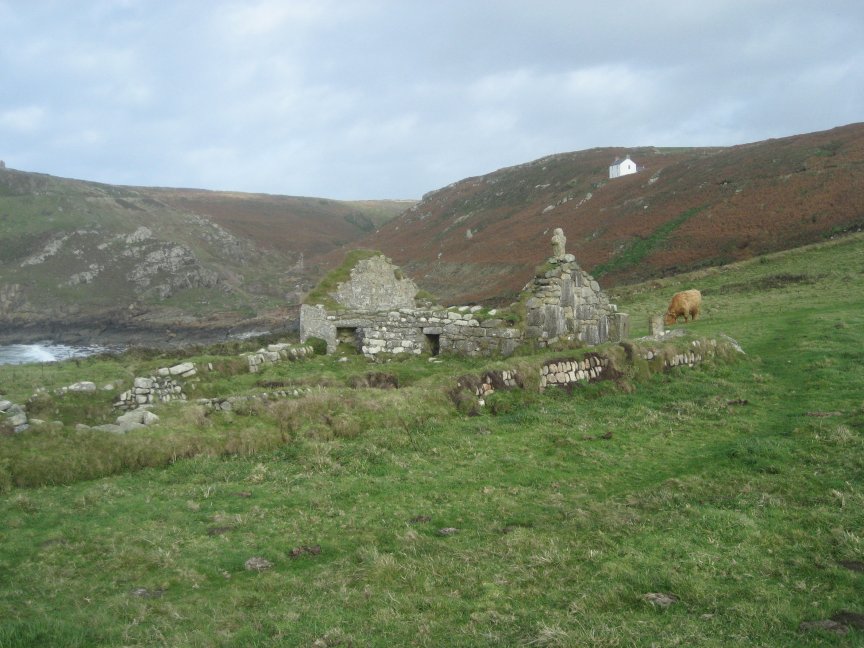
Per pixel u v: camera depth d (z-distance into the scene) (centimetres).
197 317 7819
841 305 2916
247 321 7394
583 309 2062
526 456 1106
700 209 6200
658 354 1736
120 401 1538
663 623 532
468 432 1243
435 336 2155
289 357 2053
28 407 1382
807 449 1052
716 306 3322
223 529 795
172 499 884
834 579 604
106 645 523
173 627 557
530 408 1418
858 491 838
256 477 976
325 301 2295
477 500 905
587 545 710
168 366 1788
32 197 11138
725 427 1270
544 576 639
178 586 656
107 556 712
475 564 682
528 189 12369
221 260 11425
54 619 557
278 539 769
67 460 954
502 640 514
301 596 622
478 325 2003
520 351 1911
